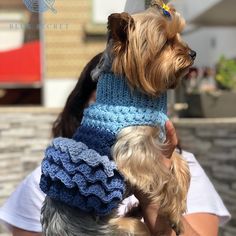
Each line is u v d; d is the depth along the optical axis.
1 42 6.47
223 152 4.42
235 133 4.31
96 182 1.76
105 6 2.13
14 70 6.41
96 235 1.81
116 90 1.89
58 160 1.79
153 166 1.84
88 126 1.92
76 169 1.76
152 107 1.90
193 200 2.17
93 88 2.45
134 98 1.88
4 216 2.29
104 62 1.94
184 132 4.88
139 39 1.83
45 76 6.48
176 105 5.41
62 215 1.82
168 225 1.85
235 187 4.21
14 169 5.48
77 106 2.48
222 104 5.10
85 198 1.76
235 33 8.98
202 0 7.14
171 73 1.88
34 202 2.24
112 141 1.86
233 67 5.51
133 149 1.83
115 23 1.81
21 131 5.56
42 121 5.62
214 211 2.20
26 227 2.23
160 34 1.87
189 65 1.92
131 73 1.83
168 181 1.84
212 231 2.16
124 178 1.82
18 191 2.33
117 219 1.86
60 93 6.52
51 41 6.42
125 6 2.01
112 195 1.78
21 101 6.75
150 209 1.85
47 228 1.84
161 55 1.86
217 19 7.76
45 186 1.81
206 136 4.62
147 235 1.85
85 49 6.44
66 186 1.75
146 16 1.90
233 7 6.76
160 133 1.92
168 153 1.89
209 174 4.60
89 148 1.86
